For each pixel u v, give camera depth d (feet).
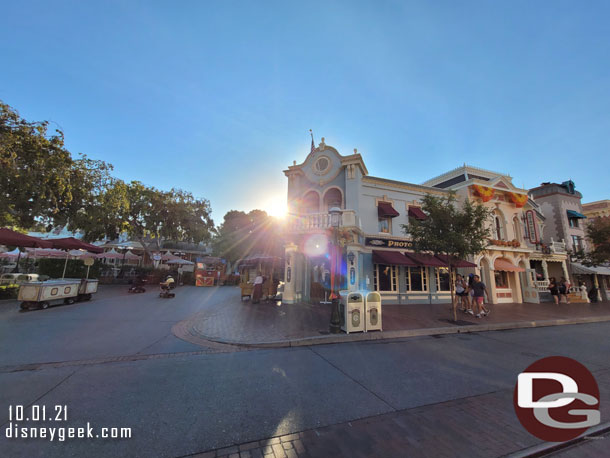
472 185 61.11
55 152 40.47
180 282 81.20
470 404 12.90
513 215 67.41
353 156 49.96
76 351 19.10
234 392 13.42
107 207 57.98
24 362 16.76
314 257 49.90
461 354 21.31
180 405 11.96
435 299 53.98
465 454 9.07
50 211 48.96
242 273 87.66
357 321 26.37
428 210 36.65
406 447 9.41
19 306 34.32
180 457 8.64
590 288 78.07
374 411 11.98
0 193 38.01
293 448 9.23
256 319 31.48
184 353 19.76
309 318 32.65
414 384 15.07
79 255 74.90
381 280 51.24
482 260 60.70
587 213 104.22
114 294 50.49
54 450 8.73
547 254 70.23
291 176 54.44
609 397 13.99
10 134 34.09
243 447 9.22
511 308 51.67
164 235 84.84
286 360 18.67
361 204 52.29
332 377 15.78
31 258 76.84
